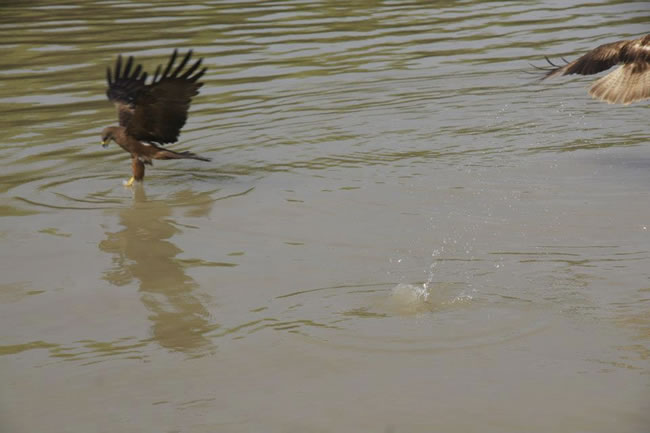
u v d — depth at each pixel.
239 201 11.83
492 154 13.49
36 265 9.88
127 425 6.78
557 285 8.89
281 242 10.33
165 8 27.09
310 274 9.39
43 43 22.52
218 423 6.78
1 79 19.08
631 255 9.56
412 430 6.61
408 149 13.91
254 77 18.72
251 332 8.19
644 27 22.31
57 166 13.51
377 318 8.35
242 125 15.47
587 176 12.33
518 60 19.47
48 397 7.20
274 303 8.74
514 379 7.22
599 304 8.44
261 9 26.59
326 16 25.30
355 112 16.05
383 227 10.68
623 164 12.77
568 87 17.22
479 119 15.41
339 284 9.12
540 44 20.95
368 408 6.91
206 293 9.03
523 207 11.22
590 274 9.12
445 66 19.17
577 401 6.88
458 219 10.87
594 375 7.22
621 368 7.31
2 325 8.46
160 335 8.19
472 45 21.09
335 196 11.87
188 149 14.29
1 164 13.61
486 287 8.91
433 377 7.31
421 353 7.70
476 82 17.81
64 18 25.86
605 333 7.88
